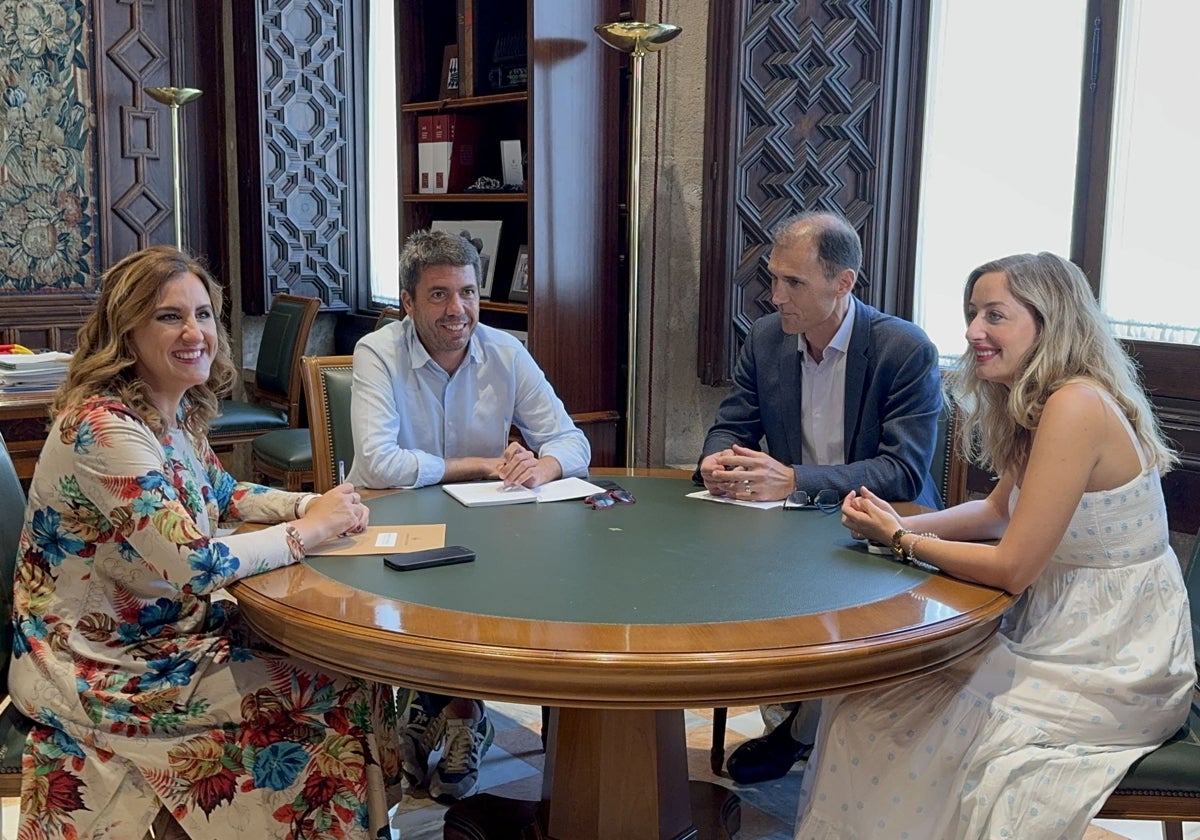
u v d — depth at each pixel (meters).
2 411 3.50
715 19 3.70
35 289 5.43
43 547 1.88
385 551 2.01
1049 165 3.59
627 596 1.75
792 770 2.85
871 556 2.02
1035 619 1.92
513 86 4.19
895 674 1.62
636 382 3.83
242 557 1.84
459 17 4.26
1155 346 3.34
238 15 5.63
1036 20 3.58
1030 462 1.85
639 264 4.04
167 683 1.85
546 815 2.19
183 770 1.83
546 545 2.07
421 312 2.70
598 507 2.37
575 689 1.51
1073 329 1.90
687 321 4.04
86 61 5.43
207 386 2.13
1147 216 3.37
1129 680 1.79
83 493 1.82
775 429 2.81
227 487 2.25
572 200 3.97
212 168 5.86
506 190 4.20
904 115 3.90
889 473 2.52
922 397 2.58
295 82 5.79
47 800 1.84
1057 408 1.84
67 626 1.86
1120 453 1.85
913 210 3.95
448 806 2.63
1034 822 1.71
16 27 5.23
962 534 2.13
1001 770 1.73
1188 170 3.26
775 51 3.73
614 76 4.02
